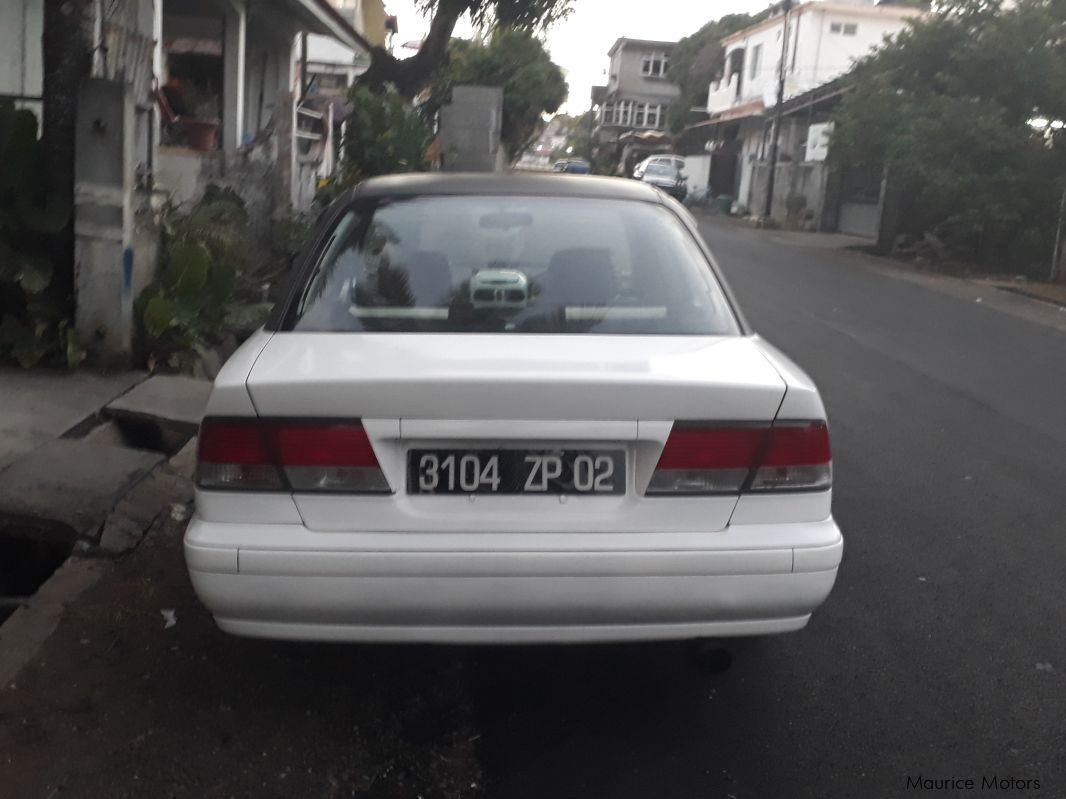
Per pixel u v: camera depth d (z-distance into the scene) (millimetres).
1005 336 12242
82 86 6727
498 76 30312
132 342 7176
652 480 3033
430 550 2953
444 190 4102
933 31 20953
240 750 3266
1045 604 4492
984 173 20031
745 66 45281
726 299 3818
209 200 9461
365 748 3312
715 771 3238
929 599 4512
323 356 3209
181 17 14922
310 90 22719
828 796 3125
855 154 22578
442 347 3279
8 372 6809
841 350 10656
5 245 6797
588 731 3447
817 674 3846
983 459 6742
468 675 3783
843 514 5574
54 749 3217
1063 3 19375
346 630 3029
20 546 4727
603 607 3010
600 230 3963
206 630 3992
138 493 5004
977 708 3635
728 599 3055
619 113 70812
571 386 2977
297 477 2996
